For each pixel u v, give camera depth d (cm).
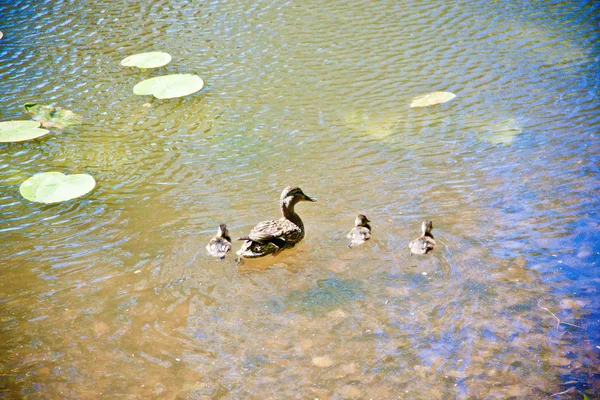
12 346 668
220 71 1324
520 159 997
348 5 1619
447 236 829
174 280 771
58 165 1035
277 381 614
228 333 681
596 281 731
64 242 851
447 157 1018
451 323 681
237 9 1612
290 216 866
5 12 1609
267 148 1070
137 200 945
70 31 1509
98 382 618
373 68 1308
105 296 743
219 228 839
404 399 587
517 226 841
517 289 727
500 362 626
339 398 590
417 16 1538
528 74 1255
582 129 1064
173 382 616
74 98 1238
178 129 1135
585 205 871
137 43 1445
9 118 1170
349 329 680
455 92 1207
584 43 1365
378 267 785
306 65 1332
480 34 1432
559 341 649
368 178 976
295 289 752
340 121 1134
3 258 817
